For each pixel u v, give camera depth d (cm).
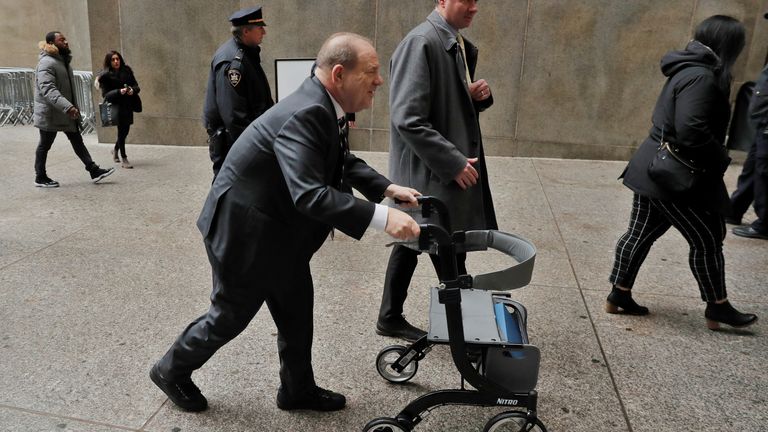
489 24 776
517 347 229
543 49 775
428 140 272
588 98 784
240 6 822
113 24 857
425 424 262
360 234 205
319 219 205
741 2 732
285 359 259
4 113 1123
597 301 388
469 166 277
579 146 802
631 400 282
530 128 805
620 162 794
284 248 233
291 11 809
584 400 282
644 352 326
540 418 268
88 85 1053
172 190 643
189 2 833
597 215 571
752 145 523
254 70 445
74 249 462
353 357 315
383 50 802
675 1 738
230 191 228
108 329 338
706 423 266
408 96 274
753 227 515
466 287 219
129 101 730
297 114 210
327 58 218
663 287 411
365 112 831
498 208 586
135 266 431
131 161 784
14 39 1281
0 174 703
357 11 794
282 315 249
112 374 294
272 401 277
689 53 315
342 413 270
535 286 409
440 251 213
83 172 720
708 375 304
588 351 325
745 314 343
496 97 798
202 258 451
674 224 336
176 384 260
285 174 208
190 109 874
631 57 762
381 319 337
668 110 320
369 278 420
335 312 366
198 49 848
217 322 244
